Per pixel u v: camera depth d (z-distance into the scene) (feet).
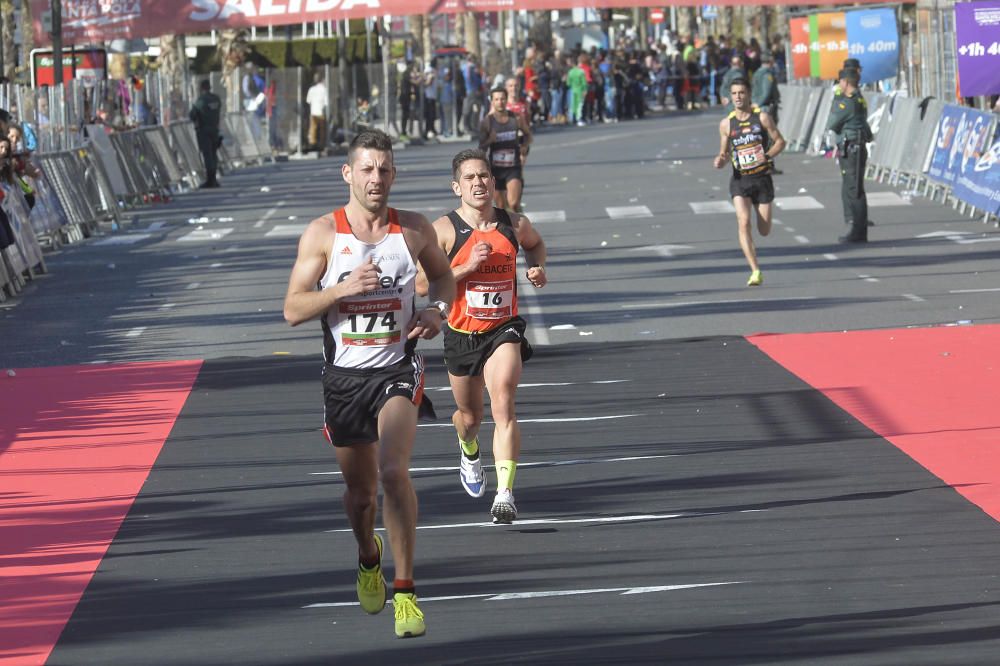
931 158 208.44
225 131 342.23
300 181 295.28
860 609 54.95
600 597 57.72
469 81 429.38
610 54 484.33
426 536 67.26
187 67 402.72
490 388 67.62
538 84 473.26
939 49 213.25
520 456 81.76
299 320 51.44
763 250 166.40
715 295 136.36
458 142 409.28
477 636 53.88
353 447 53.78
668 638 52.75
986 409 87.81
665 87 552.82
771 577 59.26
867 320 120.37
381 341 52.75
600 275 152.66
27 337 129.90
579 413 91.86
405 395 52.65
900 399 91.66
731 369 103.30
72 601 59.82
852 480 73.67
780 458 78.79
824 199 214.48
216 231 211.61
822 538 64.18
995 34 184.44
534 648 52.29
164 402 100.32
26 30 429.79
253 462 82.74
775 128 137.80
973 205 184.14
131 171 250.98
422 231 53.21
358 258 52.21
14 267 159.12
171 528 70.23
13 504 75.82
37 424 95.30
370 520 54.54
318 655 52.60
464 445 71.10
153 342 124.67
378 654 52.47
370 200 51.88
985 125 185.47
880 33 268.21
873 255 157.69
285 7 313.73
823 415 88.43
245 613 57.52
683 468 77.61
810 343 111.65
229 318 135.33
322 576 61.98
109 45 356.79
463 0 317.42
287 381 105.50
